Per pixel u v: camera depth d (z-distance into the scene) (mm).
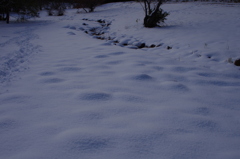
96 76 3490
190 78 3523
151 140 1722
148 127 1915
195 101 2633
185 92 2928
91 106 2338
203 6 15859
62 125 1931
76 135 1727
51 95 2645
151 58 4883
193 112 2311
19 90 2834
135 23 12164
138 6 20672
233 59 4801
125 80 3303
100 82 3172
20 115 2127
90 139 1687
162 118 2117
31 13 15891
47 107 2312
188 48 6105
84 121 2004
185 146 1663
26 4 14719
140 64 4238
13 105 2357
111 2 28969
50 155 1506
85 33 10852
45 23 14070
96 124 1951
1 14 16547
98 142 1659
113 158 1487
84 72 3723
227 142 1766
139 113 2211
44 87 2934
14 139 1715
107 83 3133
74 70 3826
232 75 3803
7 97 2572
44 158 1474
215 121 2125
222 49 5570
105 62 4438
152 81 3309
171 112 2260
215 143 1737
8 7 13703
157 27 10102
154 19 10203
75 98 2545
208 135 1858
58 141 1668
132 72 3715
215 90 3076
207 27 8695
